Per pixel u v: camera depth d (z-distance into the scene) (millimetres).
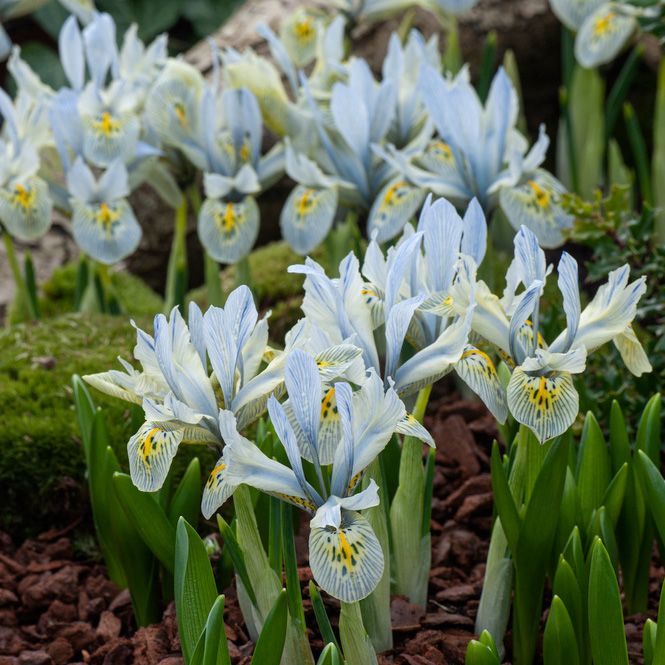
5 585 729
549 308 815
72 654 699
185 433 633
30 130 833
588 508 677
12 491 754
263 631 625
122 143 813
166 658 677
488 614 672
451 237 647
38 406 767
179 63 809
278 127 813
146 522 670
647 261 771
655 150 891
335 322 641
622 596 715
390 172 795
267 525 688
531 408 628
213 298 830
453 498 758
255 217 804
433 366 636
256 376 636
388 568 659
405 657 666
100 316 833
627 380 760
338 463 619
